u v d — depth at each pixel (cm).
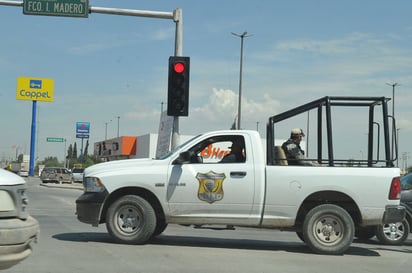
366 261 905
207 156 1118
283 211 955
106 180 979
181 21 1608
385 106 995
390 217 946
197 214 970
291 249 1017
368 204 949
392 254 1004
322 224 961
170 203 971
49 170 5331
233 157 984
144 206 965
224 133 996
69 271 732
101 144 6700
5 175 535
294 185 953
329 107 1011
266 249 1006
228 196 961
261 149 976
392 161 979
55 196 2838
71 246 936
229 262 840
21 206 539
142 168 984
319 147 1059
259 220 961
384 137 991
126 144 5503
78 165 7869
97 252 884
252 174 962
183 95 1429
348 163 992
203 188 966
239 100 4219
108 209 977
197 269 773
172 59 1425
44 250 888
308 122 1159
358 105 1023
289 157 1016
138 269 759
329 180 950
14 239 513
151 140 5028
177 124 1491
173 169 976
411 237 1398
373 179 952
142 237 967
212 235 1219
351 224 949
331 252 951
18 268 741
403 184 1226
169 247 970
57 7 1528
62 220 1430
